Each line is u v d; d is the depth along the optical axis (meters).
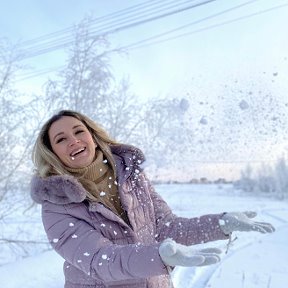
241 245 6.70
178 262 0.94
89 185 1.31
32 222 7.66
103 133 1.52
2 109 7.39
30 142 7.48
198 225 1.38
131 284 1.24
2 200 7.41
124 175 1.39
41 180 1.25
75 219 1.22
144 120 7.24
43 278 3.92
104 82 8.09
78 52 8.20
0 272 3.98
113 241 1.24
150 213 1.42
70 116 1.42
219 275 4.45
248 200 18.98
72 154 1.33
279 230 8.82
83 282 1.24
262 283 4.12
